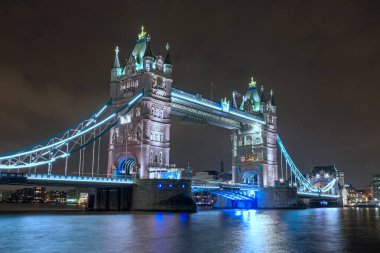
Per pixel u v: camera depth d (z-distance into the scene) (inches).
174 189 3558.1
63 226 2048.5
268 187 5433.1
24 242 1456.7
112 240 1510.8
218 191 4813.0
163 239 1551.4
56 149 3297.2
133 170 3939.5
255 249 1325.0
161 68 4040.4
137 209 3538.4
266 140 5649.6
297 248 1359.5
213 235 1702.8
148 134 3772.1
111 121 4133.9
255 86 5940.0
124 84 4072.3
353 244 1467.8
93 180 3309.5
